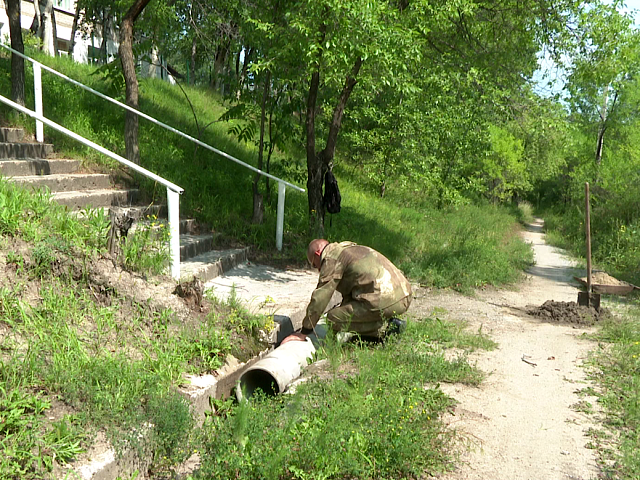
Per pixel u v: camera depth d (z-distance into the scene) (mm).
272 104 10234
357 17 7590
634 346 5801
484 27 12812
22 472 2660
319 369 4523
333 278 5152
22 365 3369
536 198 52375
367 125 20016
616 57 12242
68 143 9148
